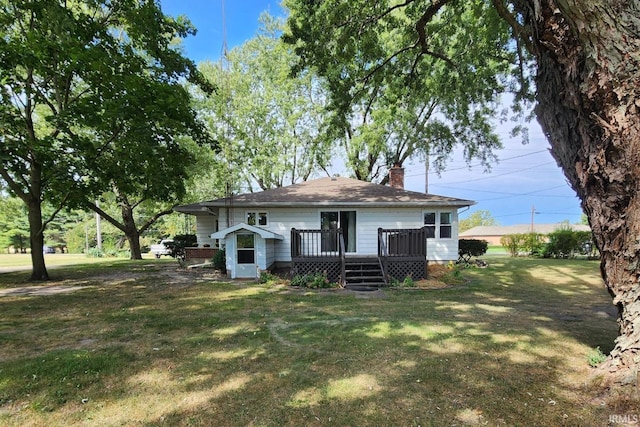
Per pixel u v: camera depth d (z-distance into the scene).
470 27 11.04
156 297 7.87
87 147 9.95
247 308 6.65
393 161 21.75
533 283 9.71
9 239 40.66
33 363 3.81
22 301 7.48
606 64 2.79
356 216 12.97
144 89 9.97
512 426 2.53
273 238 11.34
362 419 2.65
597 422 2.56
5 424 2.64
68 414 2.78
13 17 9.91
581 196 3.44
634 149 2.81
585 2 2.66
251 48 23.08
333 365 3.71
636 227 2.94
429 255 13.35
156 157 11.07
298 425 2.58
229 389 3.18
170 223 36.62
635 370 2.88
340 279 9.68
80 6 11.77
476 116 18.06
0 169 10.25
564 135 3.46
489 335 4.70
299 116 22.88
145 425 2.61
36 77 11.38
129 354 4.13
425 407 2.81
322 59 9.17
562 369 3.51
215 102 21.77
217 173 22.91
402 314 6.01
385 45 14.88
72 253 36.53
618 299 3.16
